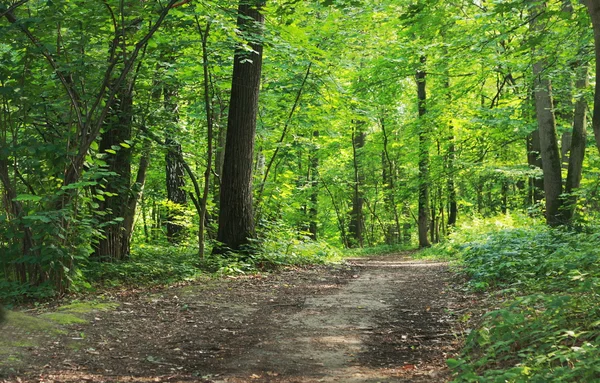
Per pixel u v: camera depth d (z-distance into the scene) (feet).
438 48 52.01
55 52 28.68
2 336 18.95
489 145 74.43
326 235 141.90
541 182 74.08
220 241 46.03
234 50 43.24
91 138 29.89
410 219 142.41
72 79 31.76
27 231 28.78
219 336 21.75
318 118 64.49
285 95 58.08
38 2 31.78
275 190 57.00
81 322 22.47
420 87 88.53
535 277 28.76
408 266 55.21
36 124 31.73
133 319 24.03
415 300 30.22
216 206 59.31
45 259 27.27
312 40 56.65
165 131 44.96
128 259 40.93
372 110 74.54
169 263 40.63
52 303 27.07
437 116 73.36
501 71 58.29
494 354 15.62
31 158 29.78
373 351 19.40
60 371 16.58
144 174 44.86
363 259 77.41
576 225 39.91
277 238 50.98
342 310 27.25
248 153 46.52
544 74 48.62
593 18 17.30
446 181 89.92
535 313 18.60
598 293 18.21
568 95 53.72
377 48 69.26
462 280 35.45
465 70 65.67
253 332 22.48
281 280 38.65
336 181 113.50
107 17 32.14
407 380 15.69
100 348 19.39
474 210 125.90
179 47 40.16
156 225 79.00
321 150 97.86
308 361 18.11
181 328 22.97
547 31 34.06
